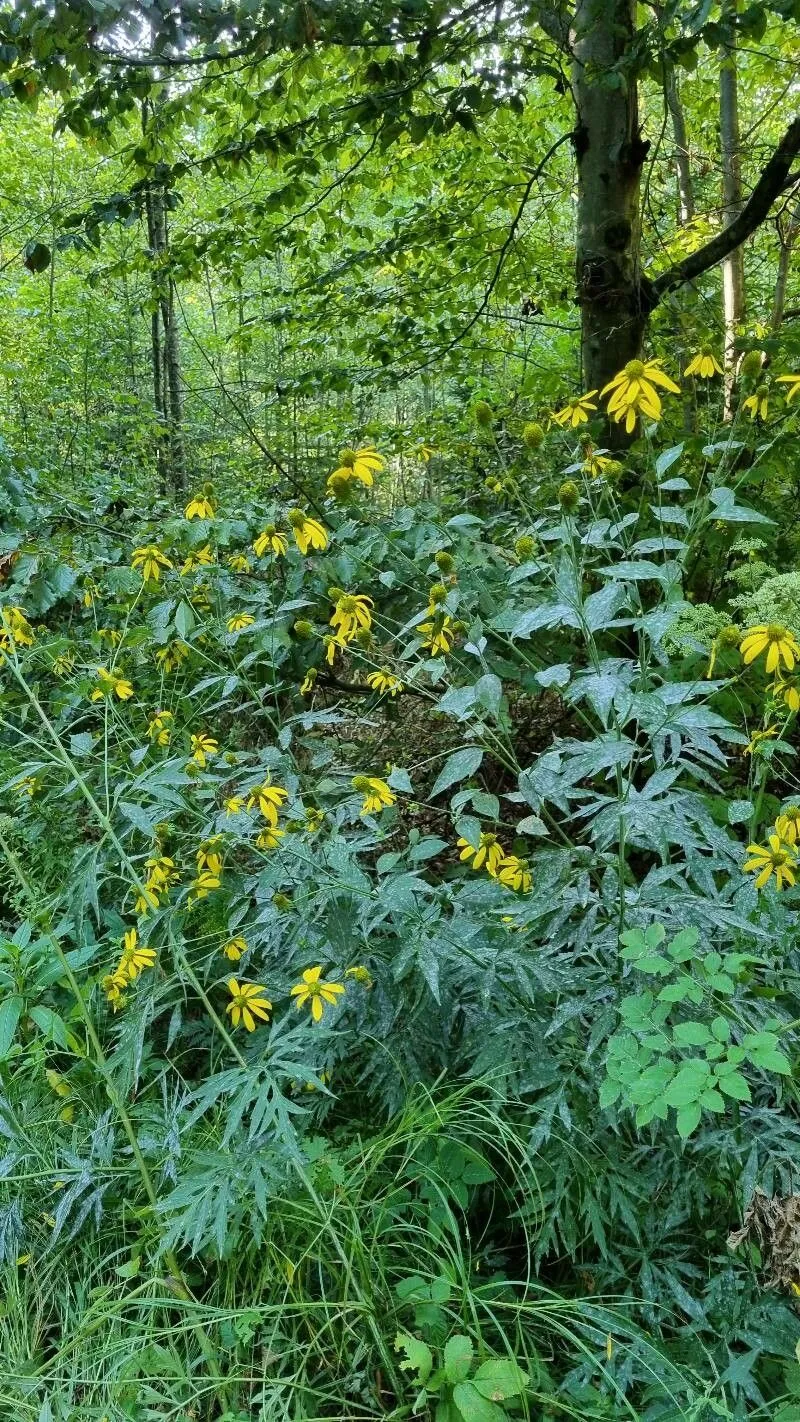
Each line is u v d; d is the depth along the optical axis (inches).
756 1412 54.1
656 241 200.2
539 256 208.1
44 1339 69.7
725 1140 60.4
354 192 201.0
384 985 73.9
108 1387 61.0
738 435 116.9
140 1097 84.5
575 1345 63.5
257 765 101.0
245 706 101.4
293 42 122.2
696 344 154.7
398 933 68.7
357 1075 83.1
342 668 144.0
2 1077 81.7
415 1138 69.8
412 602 118.0
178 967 74.6
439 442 197.3
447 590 89.7
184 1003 91.3
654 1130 64.5
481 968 70.2
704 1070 51.6
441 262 209.0
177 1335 67.0
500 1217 75.4
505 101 155.2
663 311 170.4
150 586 112.0
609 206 139.8
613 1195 63.6
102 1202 75.4
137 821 72.4
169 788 88.7
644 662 66.4
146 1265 71.6
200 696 116.6
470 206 198.2
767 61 203.5
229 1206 64.6
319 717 91.9
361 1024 74.9
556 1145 67.7
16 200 376.2
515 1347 63.9
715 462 117.0
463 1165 71.6
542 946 74.1
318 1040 76.5
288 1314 65.6
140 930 78.4
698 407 145.1
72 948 96.4
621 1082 55.3
